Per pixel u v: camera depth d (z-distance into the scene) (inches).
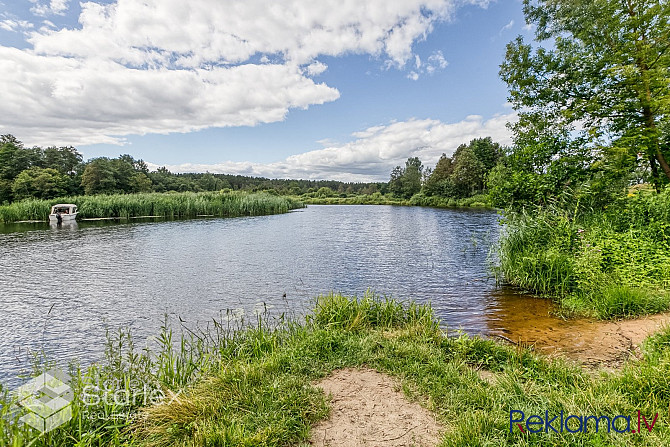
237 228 1003.9
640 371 133.5
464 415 119.9
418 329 209.5
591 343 197.2
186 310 312.3
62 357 223.5
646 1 420.2
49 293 366.0
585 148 461.4
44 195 1927.9
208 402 129.6
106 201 1333.7
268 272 455.5
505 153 522.3
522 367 157.5
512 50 521.3
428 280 402.3
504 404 123.0
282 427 115.1
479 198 2171.5
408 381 149.4
